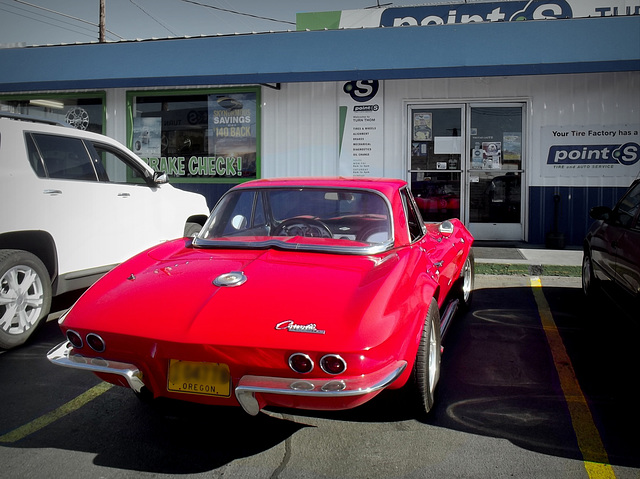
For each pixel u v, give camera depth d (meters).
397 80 10.53
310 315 2.88
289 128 10.98
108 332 2.98
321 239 3.78
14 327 4.93
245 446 3.29
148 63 10.54
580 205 10.05
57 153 5.51
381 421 3.60
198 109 11.51
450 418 3.64
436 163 10.58
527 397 3.97
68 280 5.49
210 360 2.86
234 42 10.13
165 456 3.18
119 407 3.84
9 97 12.20
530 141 10.14
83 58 10.82
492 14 11.30
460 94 10.34
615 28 8.88
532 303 6.58
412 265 3.55
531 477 2.95
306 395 2.70
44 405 3.86
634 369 4.49
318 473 3.00
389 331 2.88
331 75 9.80
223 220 4.12
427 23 11.59
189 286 3.23
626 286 4.94
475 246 9.92
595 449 3.25
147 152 11.77
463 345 5.09
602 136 9.89
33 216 5.09
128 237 6.20
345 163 10.82
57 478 2.94
